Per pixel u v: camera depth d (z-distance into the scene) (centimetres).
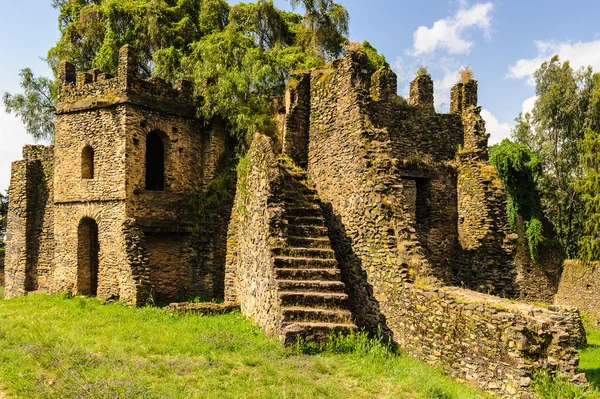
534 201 2753
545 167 3959
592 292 2656
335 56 3281
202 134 2217
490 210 1758
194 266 2064
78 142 2092
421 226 1820
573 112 3894
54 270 2139
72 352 998
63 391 771
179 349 1087
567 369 852
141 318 1519
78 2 3144
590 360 1562
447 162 1870
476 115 1900
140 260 1820
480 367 934
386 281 1234
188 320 1479
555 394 812
